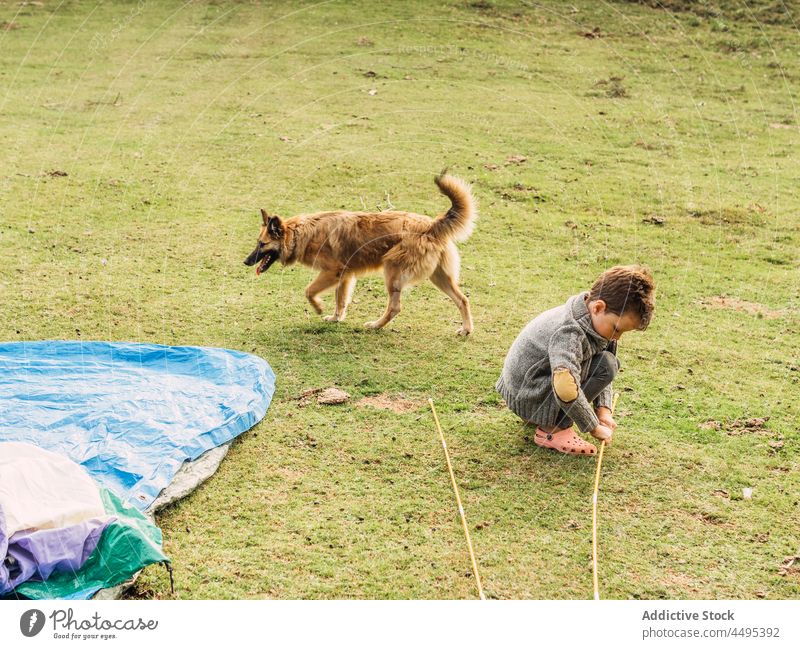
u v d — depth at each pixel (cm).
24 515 381
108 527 382
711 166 1309
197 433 508
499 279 870
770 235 1031
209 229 985
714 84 1750
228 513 454
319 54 1844
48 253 882
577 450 517
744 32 2041
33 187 1099
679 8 2169
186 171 1202
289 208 1070
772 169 1302
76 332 693
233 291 812
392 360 666
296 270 877
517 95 1633
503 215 1070
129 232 962
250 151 1301
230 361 620
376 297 824
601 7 2178
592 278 883
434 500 471
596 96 1652
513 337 723
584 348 498
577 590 400
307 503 465
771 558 426
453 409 583
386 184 1172
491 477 495
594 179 1224
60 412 527
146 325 718
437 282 733
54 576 375
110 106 1519
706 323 764
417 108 1534
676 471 504
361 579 404
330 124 1440
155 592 391
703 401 602
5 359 606
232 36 1966
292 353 674
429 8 2155
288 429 547
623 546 433
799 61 1878
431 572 411
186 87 1641
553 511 462
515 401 527
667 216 1089
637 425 563
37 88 1611
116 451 481
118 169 1195
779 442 539
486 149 1339
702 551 430
